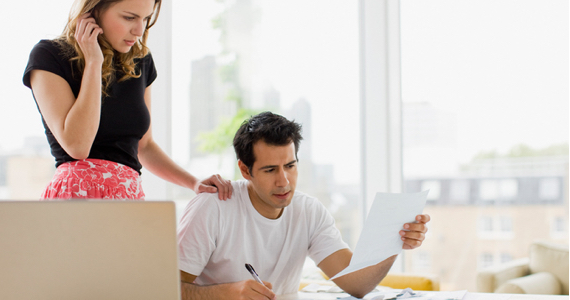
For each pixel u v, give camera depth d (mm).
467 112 2787
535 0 2725
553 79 2695
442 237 2795
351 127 2879
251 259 1369
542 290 2508
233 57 2742
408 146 2850
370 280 1298
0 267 747
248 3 2791
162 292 792
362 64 2887
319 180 2844
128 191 1361
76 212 767
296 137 1309
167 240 789
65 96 1268
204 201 1328
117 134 1375
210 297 1104
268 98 2797
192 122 2633
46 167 2309
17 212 751
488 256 2756
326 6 2883
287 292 1439
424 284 2238
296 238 1429
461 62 2795
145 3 1280
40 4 2297
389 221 1116
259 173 1278
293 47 2846
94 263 771
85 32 1223
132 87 1426
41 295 756
